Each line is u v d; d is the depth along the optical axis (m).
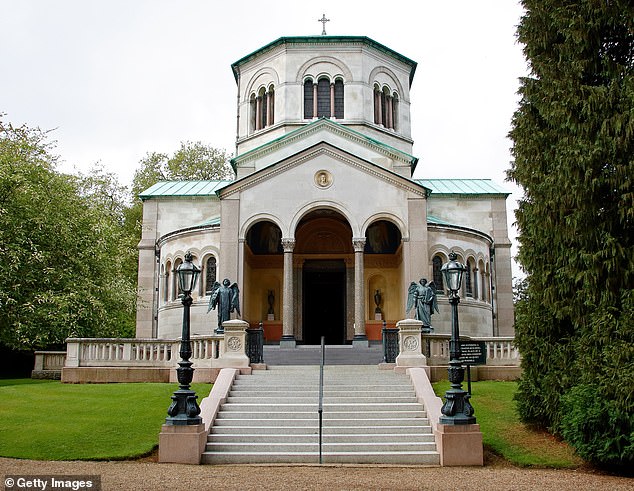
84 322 30.61
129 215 55.25
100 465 15.13
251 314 37.38
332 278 38.66
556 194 17.17
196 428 16.25
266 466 15.82
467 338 25.14
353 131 36.03
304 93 38.94
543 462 15.81
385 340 24.78
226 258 32.62
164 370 24.75
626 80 16.23
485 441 17.48
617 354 15.12
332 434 17.77
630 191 15.90
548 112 17.84
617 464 14.93
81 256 31.30
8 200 29.52
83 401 20.64
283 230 32.62
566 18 17.58
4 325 28.98
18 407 19.97
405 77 41.44
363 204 32.84
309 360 27.45
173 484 12.83
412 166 36.62
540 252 18.55
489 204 40.09
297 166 33.28
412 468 15.59
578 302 17.03
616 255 15.90
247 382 21.75
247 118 40.59
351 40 38.88
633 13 16.48
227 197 33.16
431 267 34.88
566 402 16.20
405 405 19.39
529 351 18.56
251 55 40.34
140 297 36.66
